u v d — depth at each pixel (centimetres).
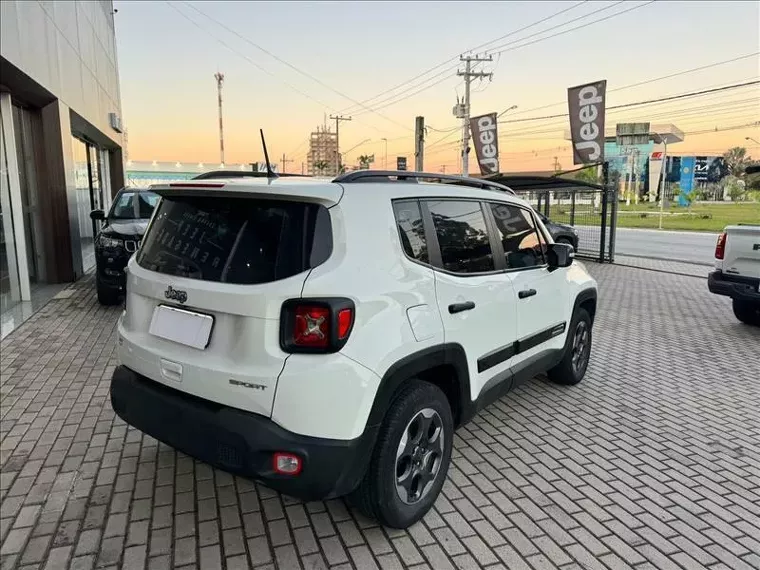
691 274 1340
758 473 373
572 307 488
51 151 1043
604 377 568
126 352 307
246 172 363
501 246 387
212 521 307
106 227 866
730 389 535
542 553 285
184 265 285
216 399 260
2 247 862
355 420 254
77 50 1238
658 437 427
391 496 282
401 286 281
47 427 426
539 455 394
